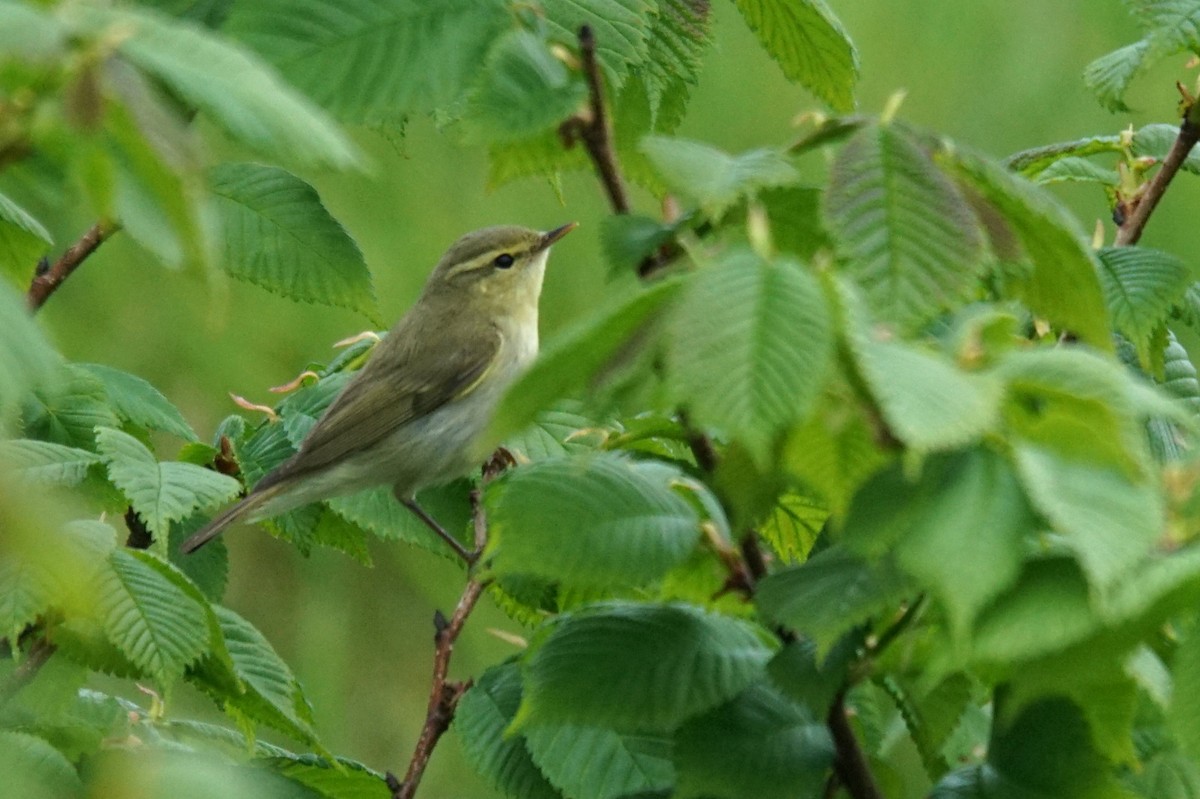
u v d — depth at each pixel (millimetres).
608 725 4219
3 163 2650
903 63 12289
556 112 4039
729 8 12273
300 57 4055
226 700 5387
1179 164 6512
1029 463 2953
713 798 4355
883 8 12445
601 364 3053
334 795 5805
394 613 12266
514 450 6738
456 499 8500
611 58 4438
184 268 2879
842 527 3182
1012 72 12211
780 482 3738
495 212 12109
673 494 4191
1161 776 4258
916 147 3580
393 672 12102
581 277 12312
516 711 5629
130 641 4633
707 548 4148
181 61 2697
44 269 6652
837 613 3525
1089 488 2930
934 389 2867
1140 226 6582
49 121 2596
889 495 3148
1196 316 6574
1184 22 5660
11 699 4500
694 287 2947
